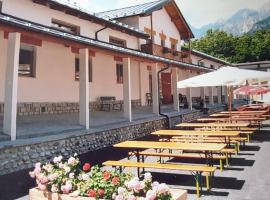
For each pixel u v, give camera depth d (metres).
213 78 11.88
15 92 7.45
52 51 13.72
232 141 8.84
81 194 4.09
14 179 6.41
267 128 14.53
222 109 24.06
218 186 5.93
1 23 6.57
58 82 14.02
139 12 19.48
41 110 13.12
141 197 3.70
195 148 6.41
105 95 17.30
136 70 20.48
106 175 4.13
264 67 37.31
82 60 9.95
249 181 6.16
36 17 12.77
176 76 17.42
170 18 24.62
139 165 6.03
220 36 62.59
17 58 7.52
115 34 17.98
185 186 6.05
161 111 16.67
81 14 14.52
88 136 9.32
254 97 34.38
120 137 10.94
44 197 4.35
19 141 7.18
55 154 8.02
